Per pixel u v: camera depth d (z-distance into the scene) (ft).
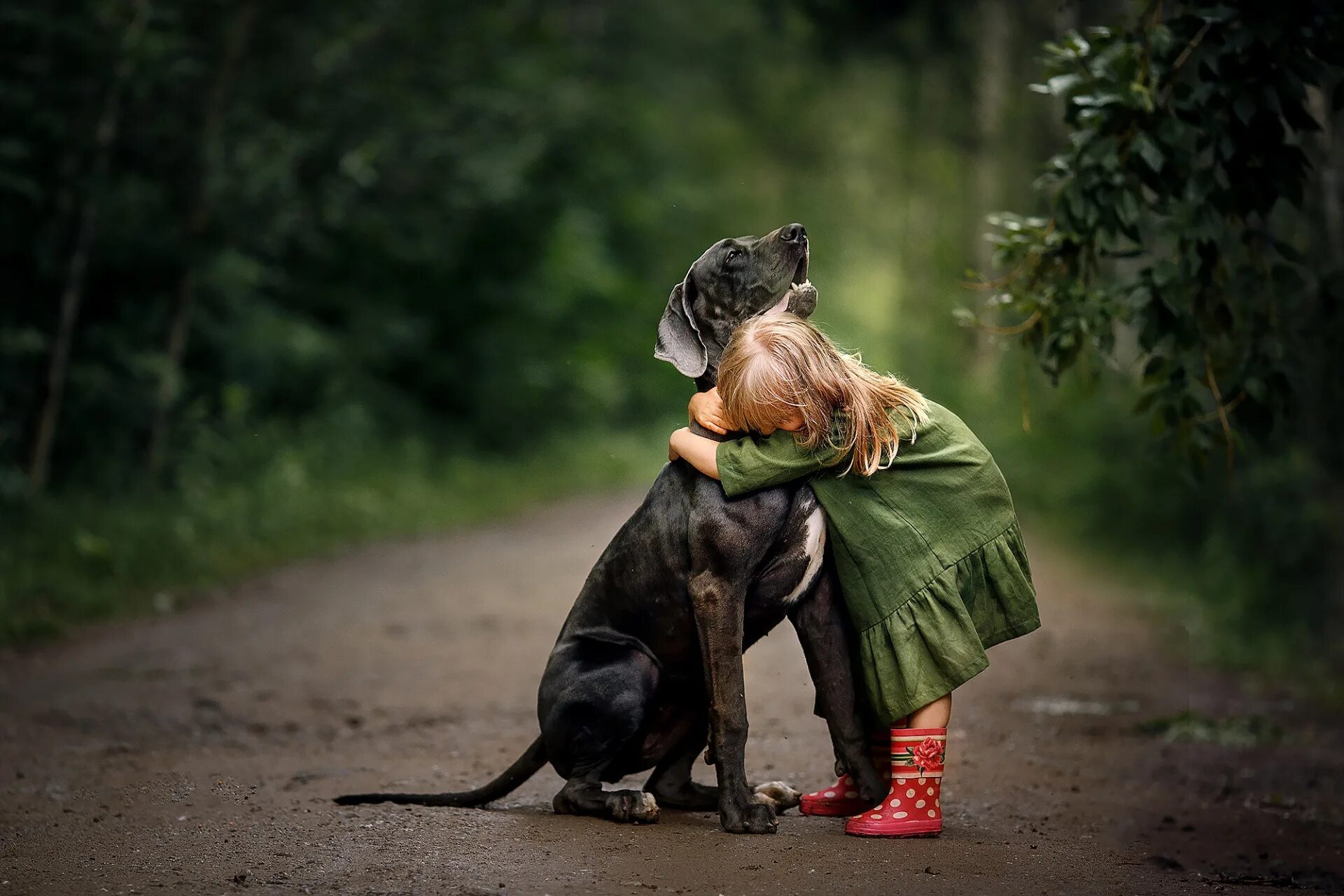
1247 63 19.75
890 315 145.18
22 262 53.57
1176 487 56.85
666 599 17.10
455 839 16.16
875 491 16.53
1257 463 42.01
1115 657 38.93
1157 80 20.36
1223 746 27.81
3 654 34.06
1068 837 18.12
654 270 128.26
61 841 16.42
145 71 51.42
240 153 58.13
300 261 81.25
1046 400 77.61
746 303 17.04
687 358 17.28
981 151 107.96
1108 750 26.71
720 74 150.00
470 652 35.40
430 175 77.41
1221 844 19.10
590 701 17.17
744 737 16.67
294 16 65.36
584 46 123.85
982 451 16.76
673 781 18.47
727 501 16.34
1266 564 43.70
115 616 39.88
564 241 101.81
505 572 51.16
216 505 55.26
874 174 156.15
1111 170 20.40
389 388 87.20
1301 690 35.12
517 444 97.71
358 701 29.01
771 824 16.63
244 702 28.71
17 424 52.24
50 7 48.96
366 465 72.79
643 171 129.59
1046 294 21.85
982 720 29.17
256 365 69.36
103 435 56.29
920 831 16.57
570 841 16.03
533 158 85.97
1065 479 67.62
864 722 17.11
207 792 19.65
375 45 71.77
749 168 151.33
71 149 51.70
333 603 43.50
